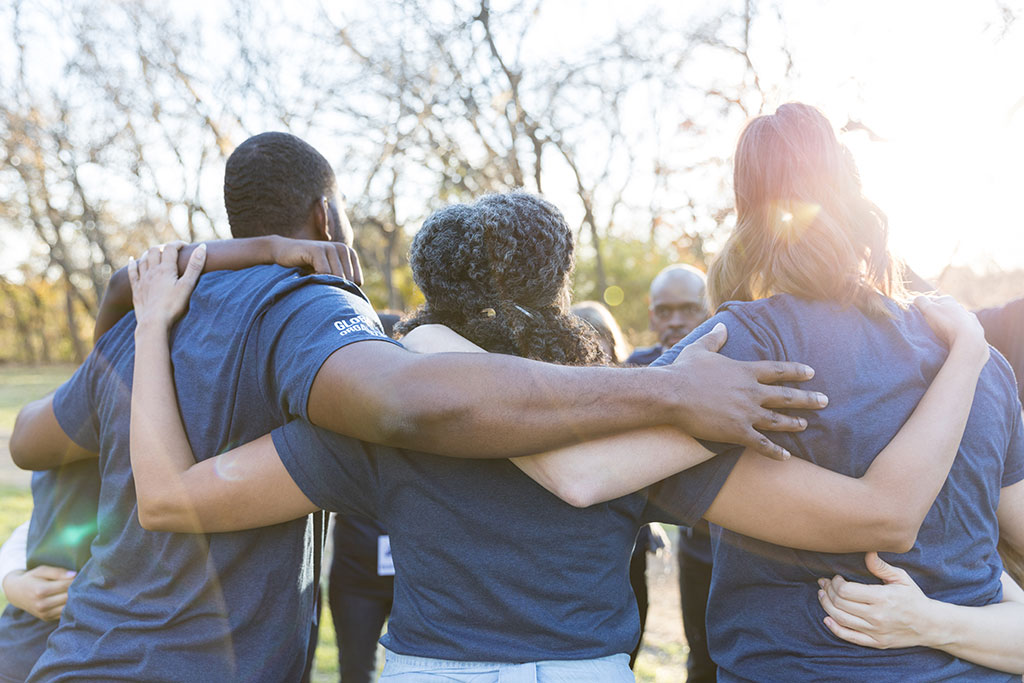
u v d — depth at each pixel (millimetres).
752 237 1442
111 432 1495
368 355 1271
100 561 1476
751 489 1292
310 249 1529
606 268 18719
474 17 12586
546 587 1288
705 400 1234
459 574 1297
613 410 1229
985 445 1337
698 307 3732
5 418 13398
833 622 1280
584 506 1252
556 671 1260
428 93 13383
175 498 1358
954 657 1287
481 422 1205
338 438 1337
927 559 1298
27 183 19734
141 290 1543
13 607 1696
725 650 1408
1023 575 1484
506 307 1354
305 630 1532
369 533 2553
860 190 1426
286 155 1673
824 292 1341
